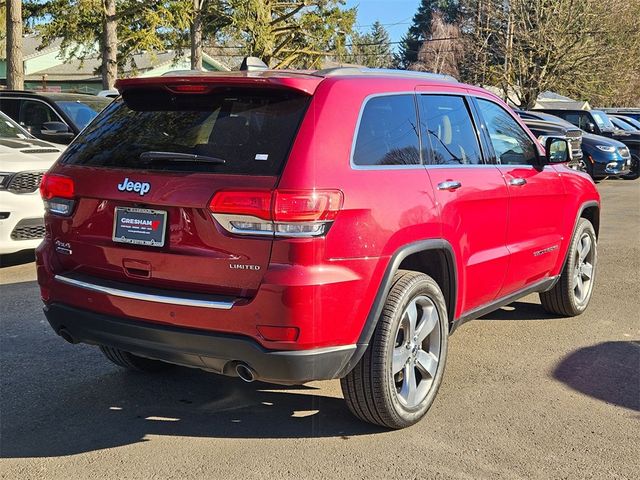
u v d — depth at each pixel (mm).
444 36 67125
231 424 3975
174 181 3391
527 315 6238
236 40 31750
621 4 31500
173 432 3871
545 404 4285
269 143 3350
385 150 3760
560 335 5664
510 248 4848
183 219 3383
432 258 4152
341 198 3326
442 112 4375
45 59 42125
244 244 3240
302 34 35812
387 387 3656
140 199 3467
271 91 3477
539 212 5215
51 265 3906
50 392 4398
